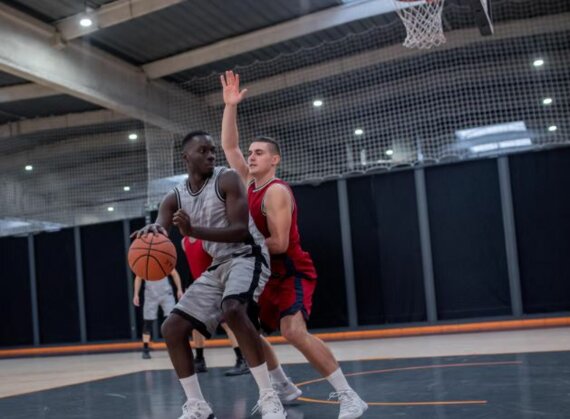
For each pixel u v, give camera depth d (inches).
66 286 471.5
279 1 364.5
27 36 354.9
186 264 418.9
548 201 362.0
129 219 455.5
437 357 230.4
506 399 139.1
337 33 407.2
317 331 394.0
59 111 486.3
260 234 129.5
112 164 500.7
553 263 358.6
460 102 439.2
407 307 382.0
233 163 146.1
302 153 463.8
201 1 355.6
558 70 424.8
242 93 146.3
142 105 424.5
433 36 274.5
